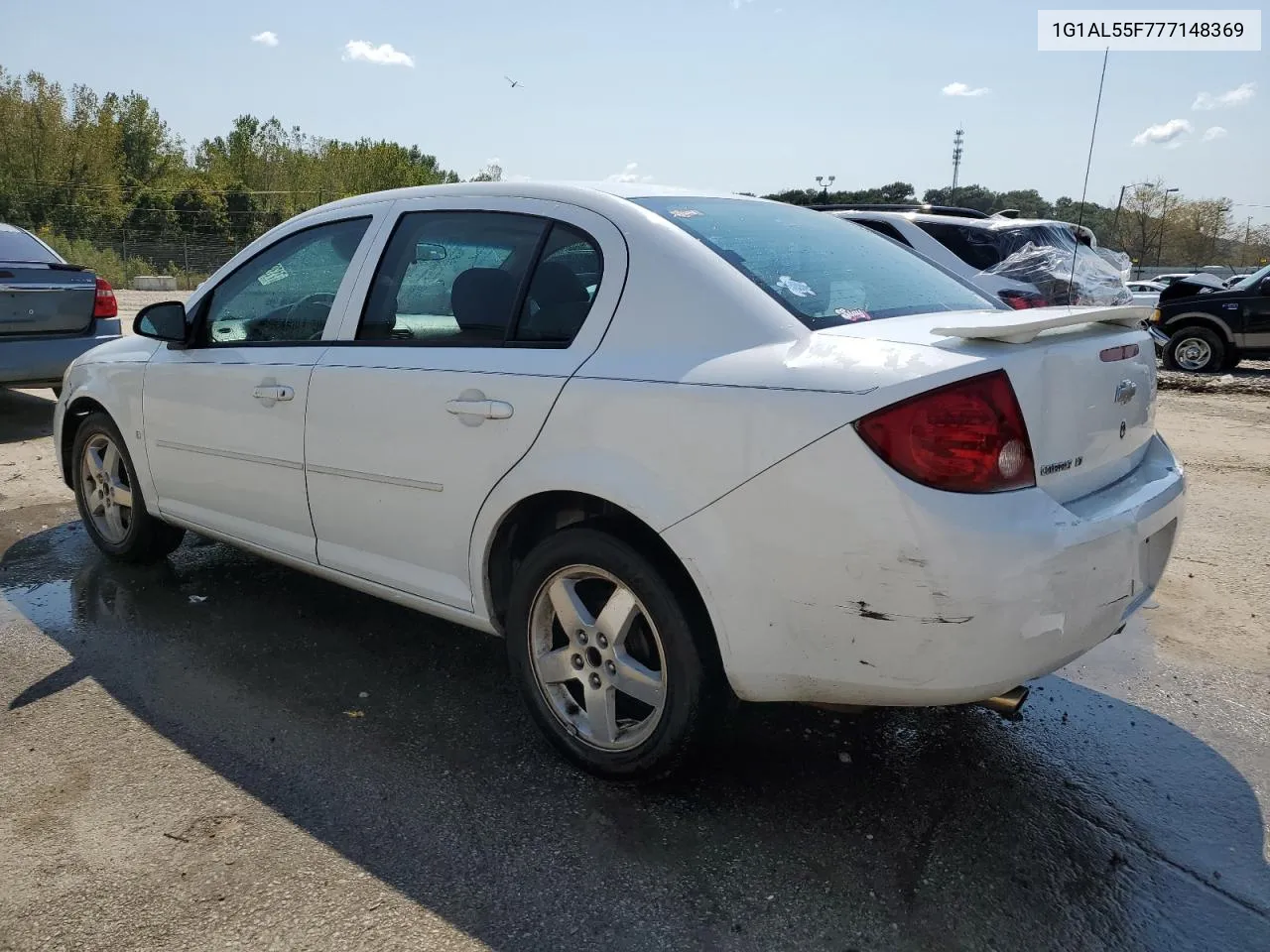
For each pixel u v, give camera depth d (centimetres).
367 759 301
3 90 4422
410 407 308
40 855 253
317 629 399
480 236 316
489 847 257
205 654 374
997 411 223
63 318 755
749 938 225
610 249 283
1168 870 252
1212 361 1357
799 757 304
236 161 6169
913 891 242
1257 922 233
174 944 222
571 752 291
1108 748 313
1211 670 371
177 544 468
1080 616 233
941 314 281
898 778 293
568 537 279
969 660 224
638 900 237
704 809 275
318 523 350
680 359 257
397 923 229
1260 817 276
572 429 269
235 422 372
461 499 298
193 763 297
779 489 234
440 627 404
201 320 402
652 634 274
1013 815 274
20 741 309
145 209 5128
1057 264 832
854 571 227
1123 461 273
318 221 371
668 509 249
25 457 694
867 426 223
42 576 457
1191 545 521
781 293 265
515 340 295
